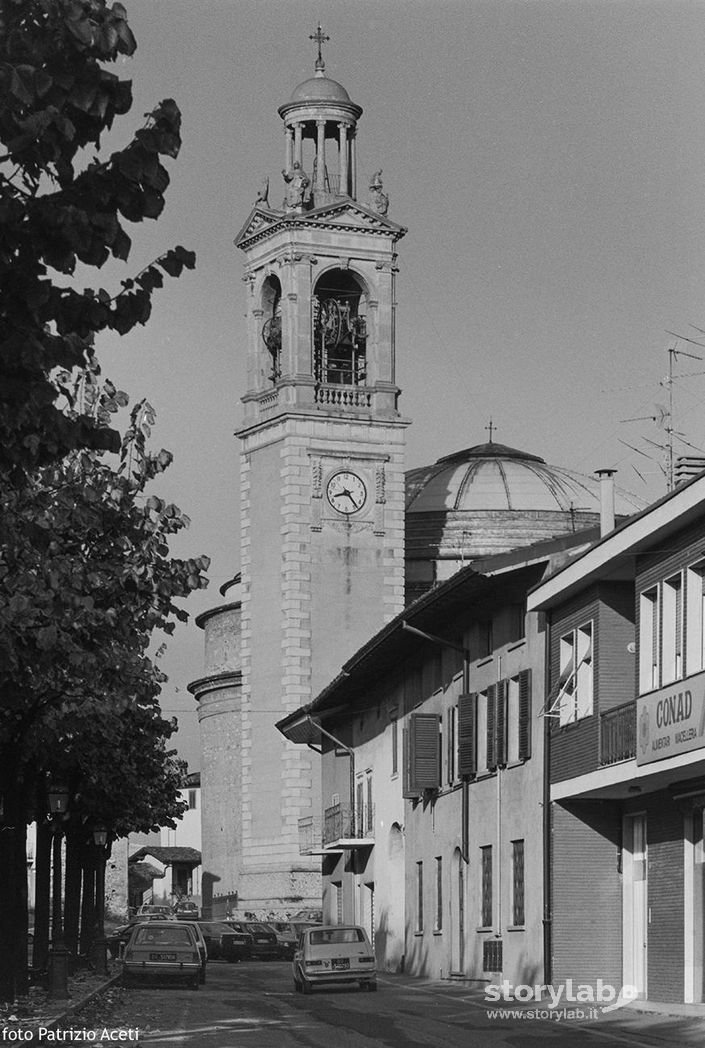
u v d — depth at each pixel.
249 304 125.62
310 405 121.00
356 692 76.94
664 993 44.41
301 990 54.69
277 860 117.25
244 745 120.81
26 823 47.62
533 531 126.56
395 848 72.56
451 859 61.47
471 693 58.78
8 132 16.03
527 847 51.91
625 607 46.50
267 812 118.56
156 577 39.25
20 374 18.12
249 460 123.81
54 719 42.09
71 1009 40.31
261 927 96.75
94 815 62.41
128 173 16.84
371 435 121.94
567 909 49.03
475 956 57.56
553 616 50.50
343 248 123.00
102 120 16.50
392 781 72.06
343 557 120.62
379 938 73.81
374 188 124.25
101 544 38.88
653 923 45.44
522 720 52.28
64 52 16.12
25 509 35.72
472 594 55.41
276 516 120.94
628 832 48.94
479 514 126.69
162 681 42.81
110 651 39.75
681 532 40.41
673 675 41.31
